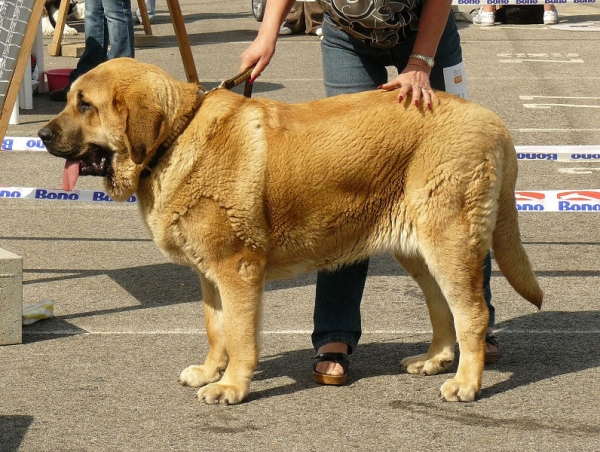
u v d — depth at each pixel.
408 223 4.75
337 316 5.13
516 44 17.66
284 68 15.48
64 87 12.83
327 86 5.35
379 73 5.28
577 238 7.96
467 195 4.64
